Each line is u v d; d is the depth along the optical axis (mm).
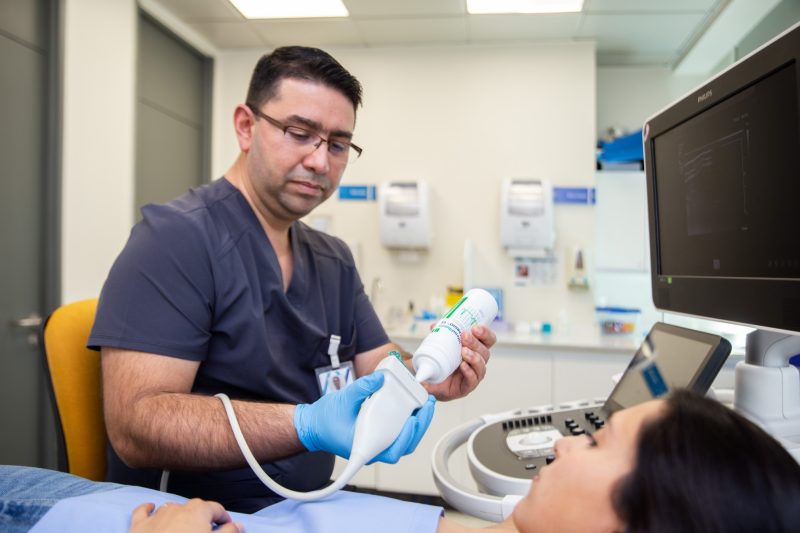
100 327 865
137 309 875
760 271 708
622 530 471
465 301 879
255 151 1003
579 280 2951
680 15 2713
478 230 3102
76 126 2240
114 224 2453
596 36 2982
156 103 2846
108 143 2408
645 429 488
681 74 3389
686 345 878
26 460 2104
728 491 424
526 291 3057
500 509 769
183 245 937
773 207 677
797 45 609
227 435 750
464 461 2465
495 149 3096
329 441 710
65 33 2182
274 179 990
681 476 440
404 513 625
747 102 720
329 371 1171
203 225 977
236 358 1008
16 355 2051
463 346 847
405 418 688
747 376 817
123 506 637
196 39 3107
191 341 920
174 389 883
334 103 968
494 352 2582
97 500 647
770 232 685
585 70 3035
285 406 782
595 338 2715
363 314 1325
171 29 2879
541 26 2869
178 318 905
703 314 848
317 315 1157
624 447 501
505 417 1108
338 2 2709
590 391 2492
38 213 2131
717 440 446
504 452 924
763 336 816
